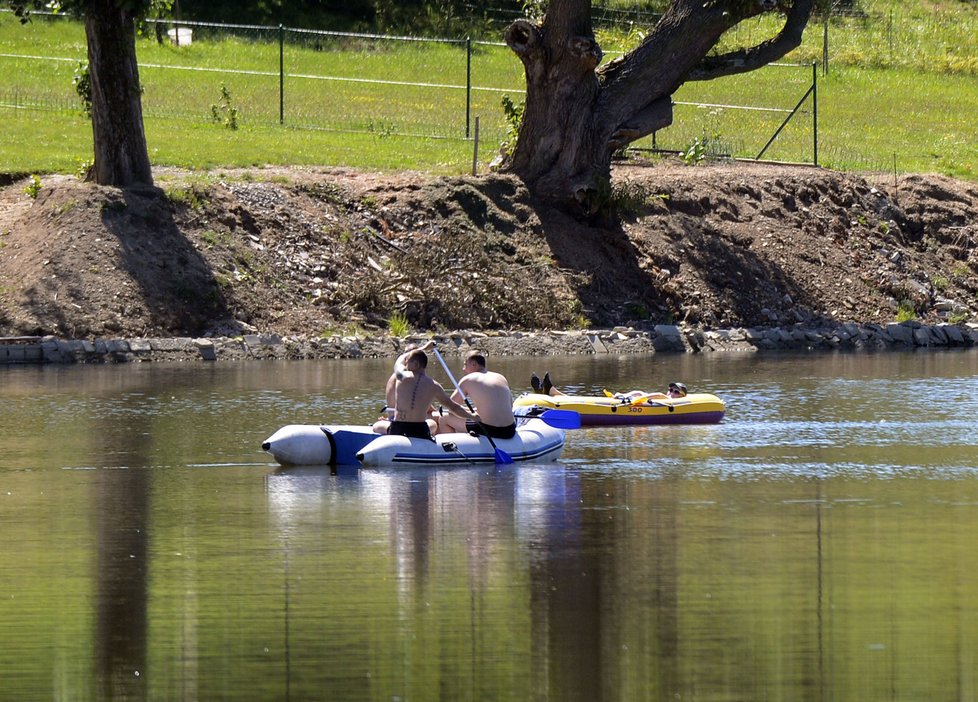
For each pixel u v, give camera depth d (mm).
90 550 36906
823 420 62000
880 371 81250
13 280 85625
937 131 145500
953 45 180500
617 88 102500
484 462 50906
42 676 26969
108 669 27359
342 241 95438
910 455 52906
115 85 90938
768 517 41219
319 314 90312
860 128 142625
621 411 61594
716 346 94562
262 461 50875
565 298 96188
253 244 92500
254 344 85438
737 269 103562
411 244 96875
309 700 25688
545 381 63250
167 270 87750
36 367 79562
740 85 152000
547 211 101750
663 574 34250
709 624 30094
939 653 28172
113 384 72000
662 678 26797
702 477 48219
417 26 174375
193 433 56656
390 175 104938
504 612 30984
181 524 40094
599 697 25812
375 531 39156
